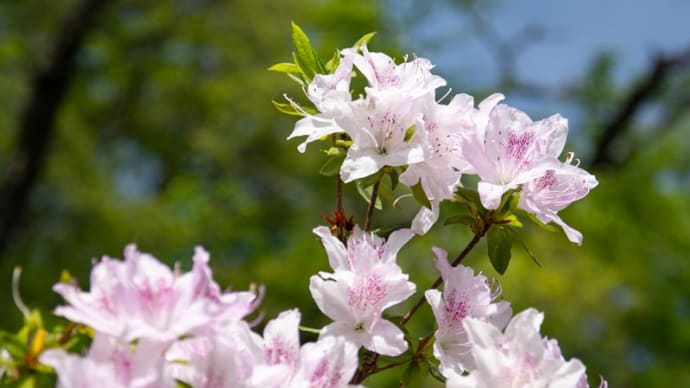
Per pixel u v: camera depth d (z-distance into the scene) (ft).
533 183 7.27
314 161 42.68
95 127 54.95
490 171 7.11
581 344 34.35
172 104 57.06
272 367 5.66
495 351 6.00
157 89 56.39
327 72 8.14
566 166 7.11
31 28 49.26
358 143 7.05
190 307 5.26
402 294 6.78
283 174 53.36
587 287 32.60
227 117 57.31
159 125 58.03
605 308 34.01
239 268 31.58
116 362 5.20
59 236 41.57
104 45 51.13
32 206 42.50
